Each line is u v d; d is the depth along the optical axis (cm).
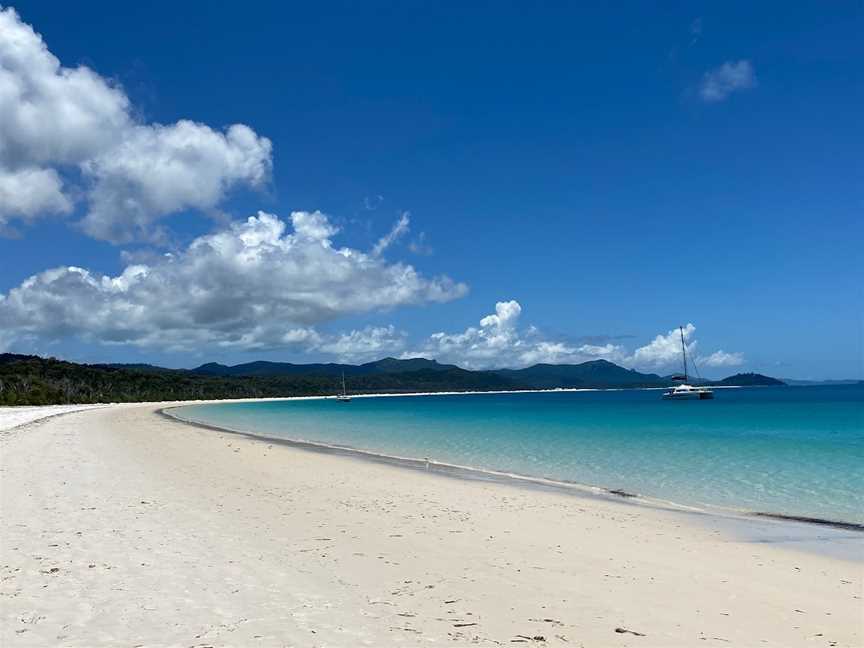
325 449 3575
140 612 805
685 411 8731
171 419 7469
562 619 845
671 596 974
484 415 8394
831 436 4250
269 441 4156
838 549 1325
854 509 1792
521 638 762
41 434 3972
